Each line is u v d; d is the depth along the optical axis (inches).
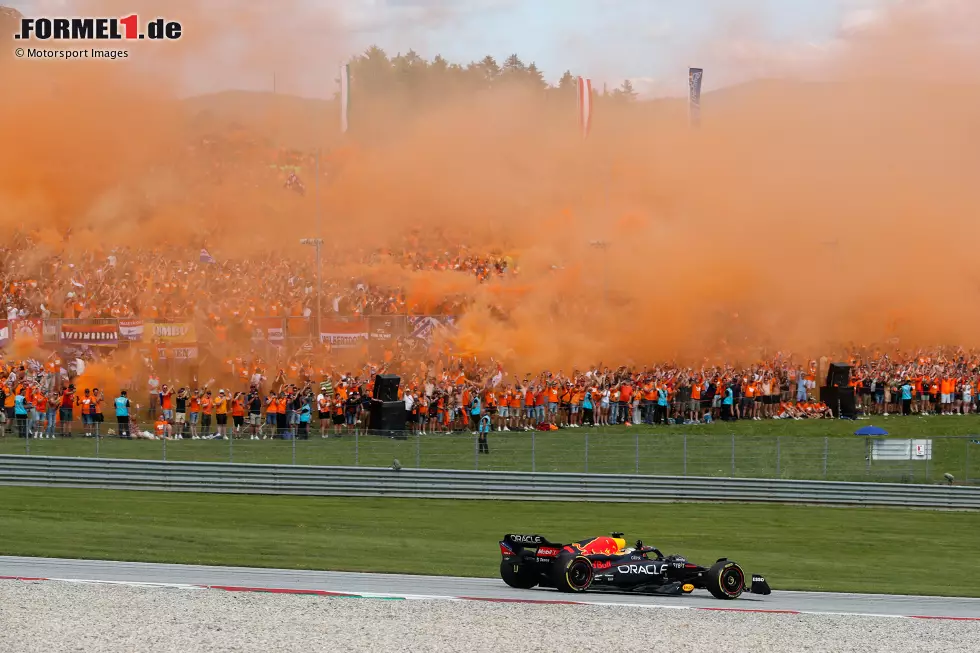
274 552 3570.4
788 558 4084.6
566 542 4175.7
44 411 5615.2
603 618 2628.0
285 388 5969.5
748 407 7219.5
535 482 5305.1
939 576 3828.7
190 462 5014.8
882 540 4660.4
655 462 5743.1
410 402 6171.3
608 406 6815.9
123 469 4965.6
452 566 3484.3
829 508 5521.7
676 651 2363.4
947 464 6176.2
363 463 5388.8
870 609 2987.2
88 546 3506.4
